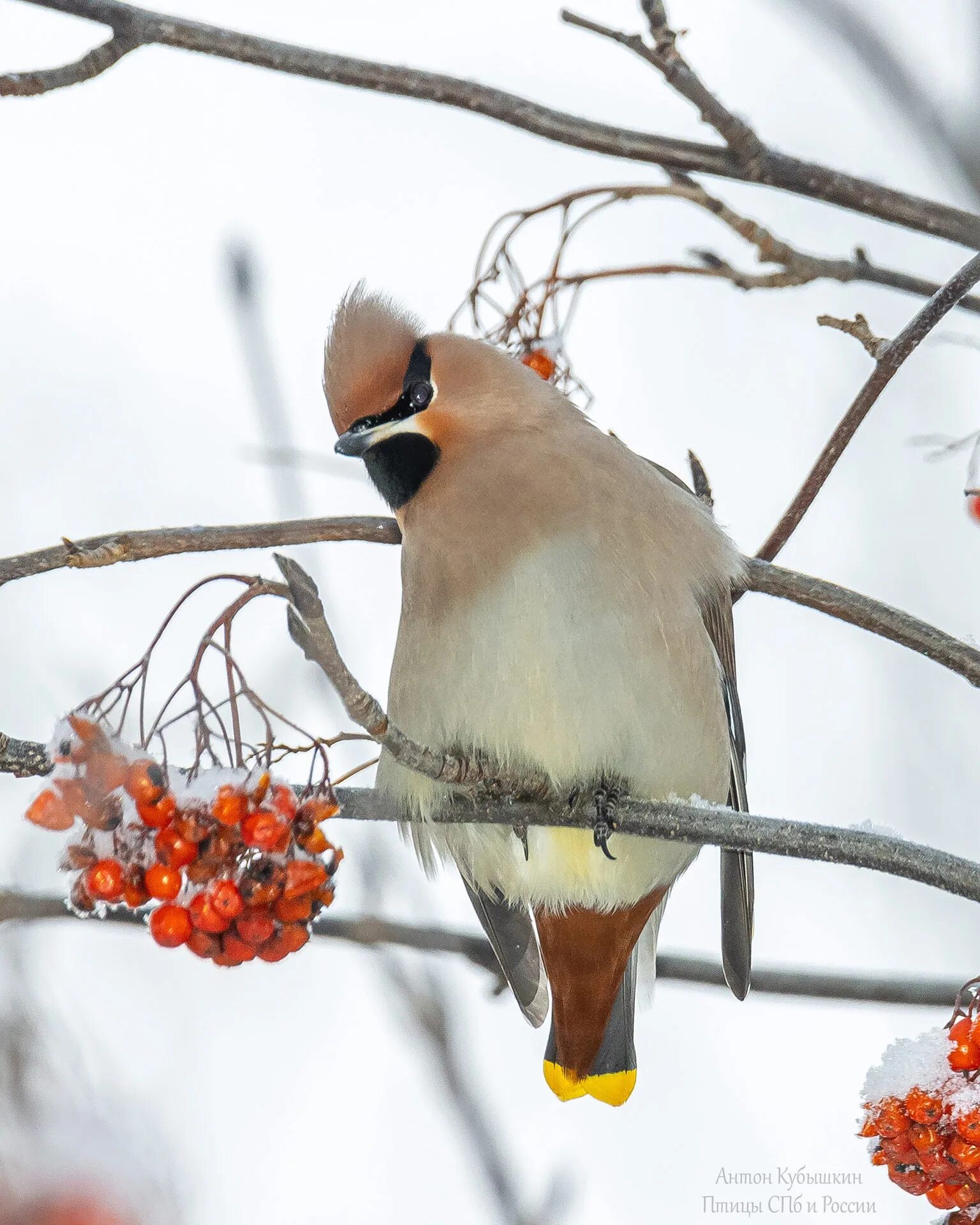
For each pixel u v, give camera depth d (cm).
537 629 795
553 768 803
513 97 698
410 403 845
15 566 706
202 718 594
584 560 803
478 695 802
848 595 812
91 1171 489
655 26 696
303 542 798
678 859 865
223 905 584
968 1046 607
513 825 823
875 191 716
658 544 823
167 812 583
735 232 862
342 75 682
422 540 826
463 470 824
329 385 868
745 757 898
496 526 809
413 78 688
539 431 839
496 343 891
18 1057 545
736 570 843
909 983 848
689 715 814
